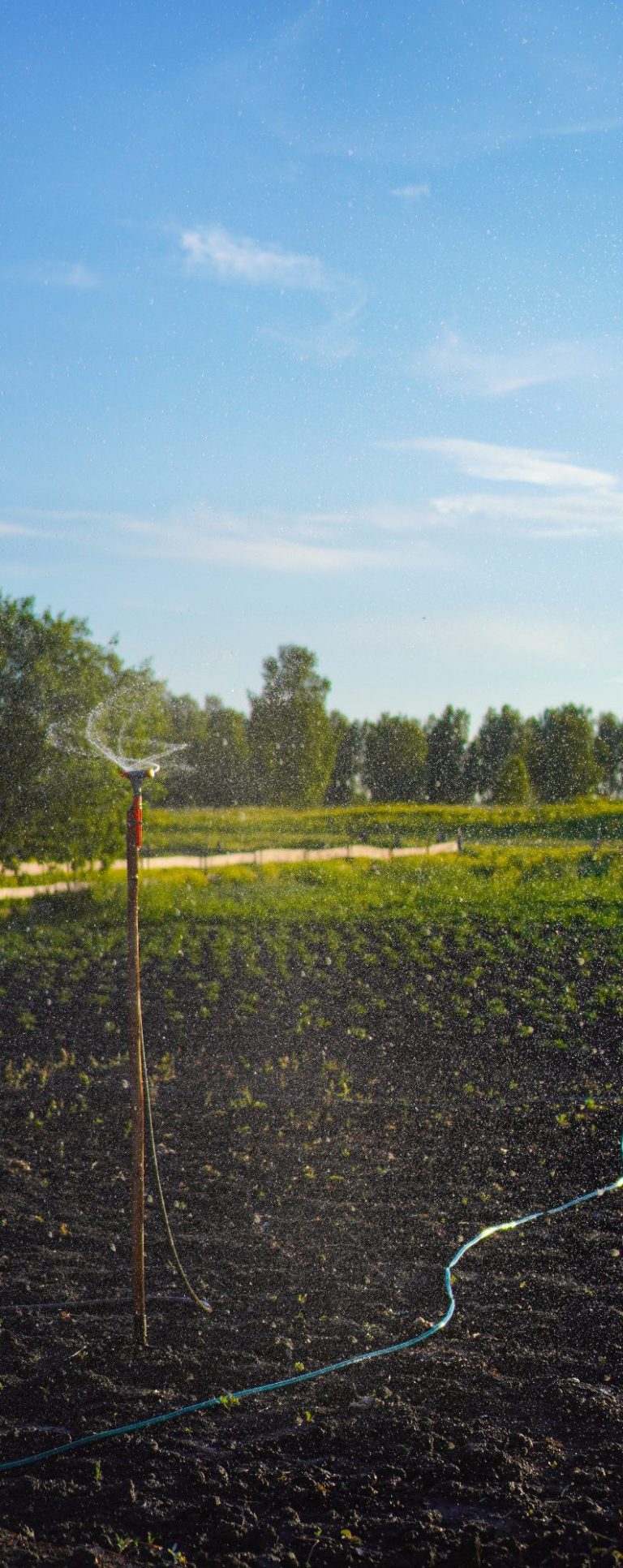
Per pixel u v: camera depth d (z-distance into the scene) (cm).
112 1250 747
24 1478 493
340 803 7869
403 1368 592
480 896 2566
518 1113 1062
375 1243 759
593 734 7044
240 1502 479
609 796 7269
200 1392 570
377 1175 890
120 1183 873
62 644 2678
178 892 2769
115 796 2719
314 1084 1162
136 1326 616
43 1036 1380
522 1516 467
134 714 2600
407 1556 443
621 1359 602
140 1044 624
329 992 1623
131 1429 534
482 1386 574
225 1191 855
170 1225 789
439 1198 841
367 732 8031
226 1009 1528
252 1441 527
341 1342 621
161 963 1866
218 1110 1067
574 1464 507
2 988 1669
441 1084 1161
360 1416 546
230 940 2025
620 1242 761
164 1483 493
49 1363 597
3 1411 550
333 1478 497
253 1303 671
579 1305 667
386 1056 1277
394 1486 490
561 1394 562
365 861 3566
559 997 1540
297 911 2412
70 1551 441
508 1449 518
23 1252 742
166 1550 446
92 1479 497
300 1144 966
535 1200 838
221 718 6669
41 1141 977
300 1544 449
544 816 5491
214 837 4712
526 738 7294
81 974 1759
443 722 7869
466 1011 1467
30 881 2859
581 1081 1171
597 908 2353
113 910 2497
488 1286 692
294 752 6638
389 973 1747
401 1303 671
